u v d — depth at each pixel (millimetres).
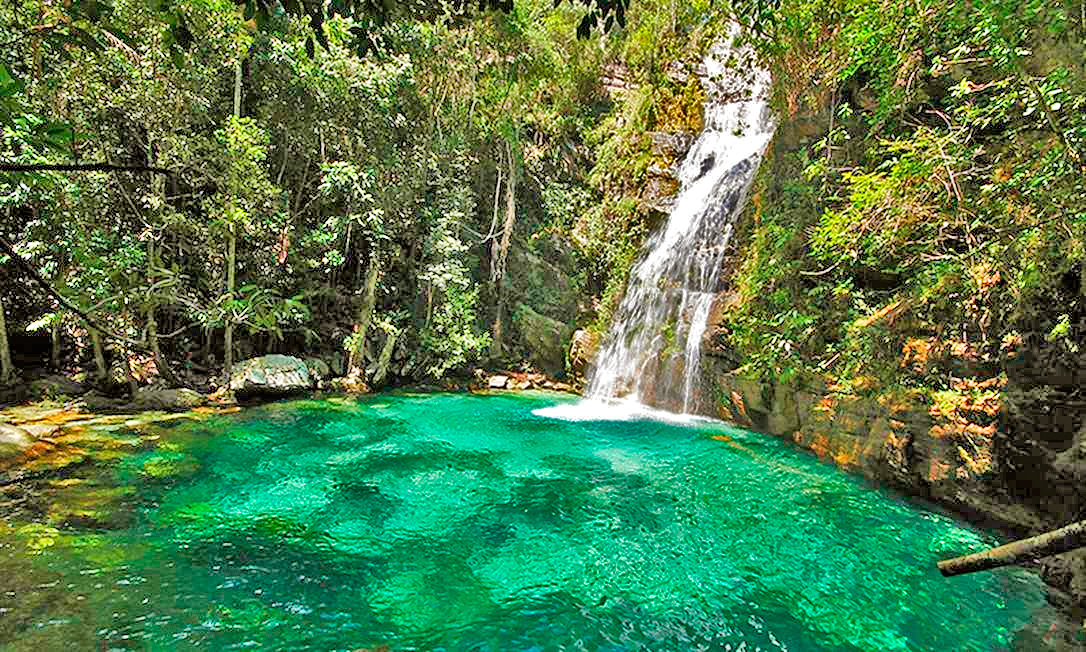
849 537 5703
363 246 14516
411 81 13234
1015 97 4207
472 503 6609
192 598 4391
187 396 10758
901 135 6566
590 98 18141
